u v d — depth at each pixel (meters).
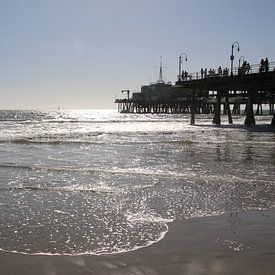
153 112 137.25
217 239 6.63
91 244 6.38
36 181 12.34
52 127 55.75
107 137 34.72
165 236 6.79
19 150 23.00
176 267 5.40
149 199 9.68
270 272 5.23
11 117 110.88
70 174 13.77
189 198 9.81
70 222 7.65
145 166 16.08
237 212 8.46
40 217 8.02
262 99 66.38
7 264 5.53
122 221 7.73
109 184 11.78
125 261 5.63
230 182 12.11
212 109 121.12
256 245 6.33
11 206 8.94
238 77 43.66
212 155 20.23
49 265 5.50
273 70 39.88
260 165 16.33
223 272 5.22
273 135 35.88
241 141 29.22
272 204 9.22
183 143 27.84
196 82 52.12
